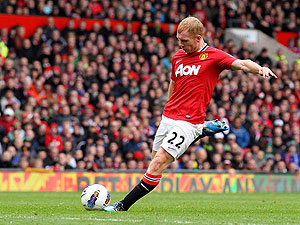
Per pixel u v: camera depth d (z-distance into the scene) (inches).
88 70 2151.8
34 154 1804.9
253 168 1991.9
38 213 815.1
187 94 804.6
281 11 2898.6
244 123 2151.8
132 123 1962.4
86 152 1863.9
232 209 968.9
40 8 2310.5
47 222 671.1
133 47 2341.3
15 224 653.9
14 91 1989.4
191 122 801.6
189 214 812.0
